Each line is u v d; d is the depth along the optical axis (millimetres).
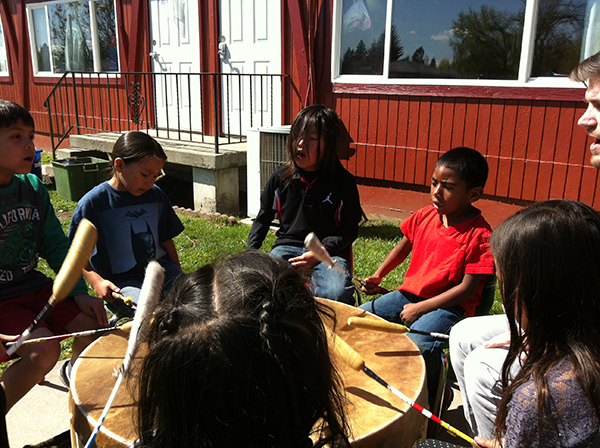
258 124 6969
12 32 10461
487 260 2373
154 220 2951
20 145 2176
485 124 5102
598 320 1266
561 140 4715
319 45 6012
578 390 1191
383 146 5762
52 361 2080
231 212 6375
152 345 1004
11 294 2318
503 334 2027
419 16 5359
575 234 1252
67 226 5695
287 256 2994
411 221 2789
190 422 937
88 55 9156
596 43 4547
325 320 2145
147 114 8164
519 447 1251
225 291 968
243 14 6801
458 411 2613
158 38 7891
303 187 3111
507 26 4922
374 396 1631
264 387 919
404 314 2420
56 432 2395
